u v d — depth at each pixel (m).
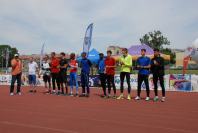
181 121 8.16
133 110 10.26
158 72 13.20
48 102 12.60
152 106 11.46
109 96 14.99
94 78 25.00
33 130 6.77
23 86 26.19
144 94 17.81
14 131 6.64
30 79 19.53
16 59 16.53
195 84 21.42
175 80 22.16
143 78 13.66
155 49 13.16
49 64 18.44
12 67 16.47
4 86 26.47
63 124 7.53
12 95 16.25
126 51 14.09
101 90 21.45
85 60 15.39
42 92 18.69
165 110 10.38
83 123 7.69
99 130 6.84
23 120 8.08
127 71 14.06
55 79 17.09
